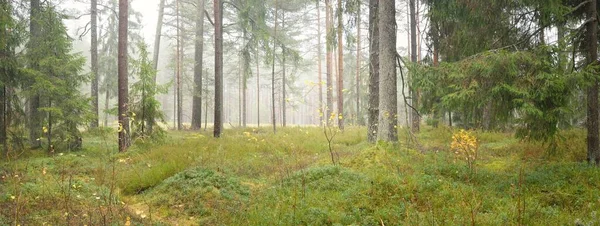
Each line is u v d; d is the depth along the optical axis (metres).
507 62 7.17
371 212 5.62
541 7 8.11
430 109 12.32
